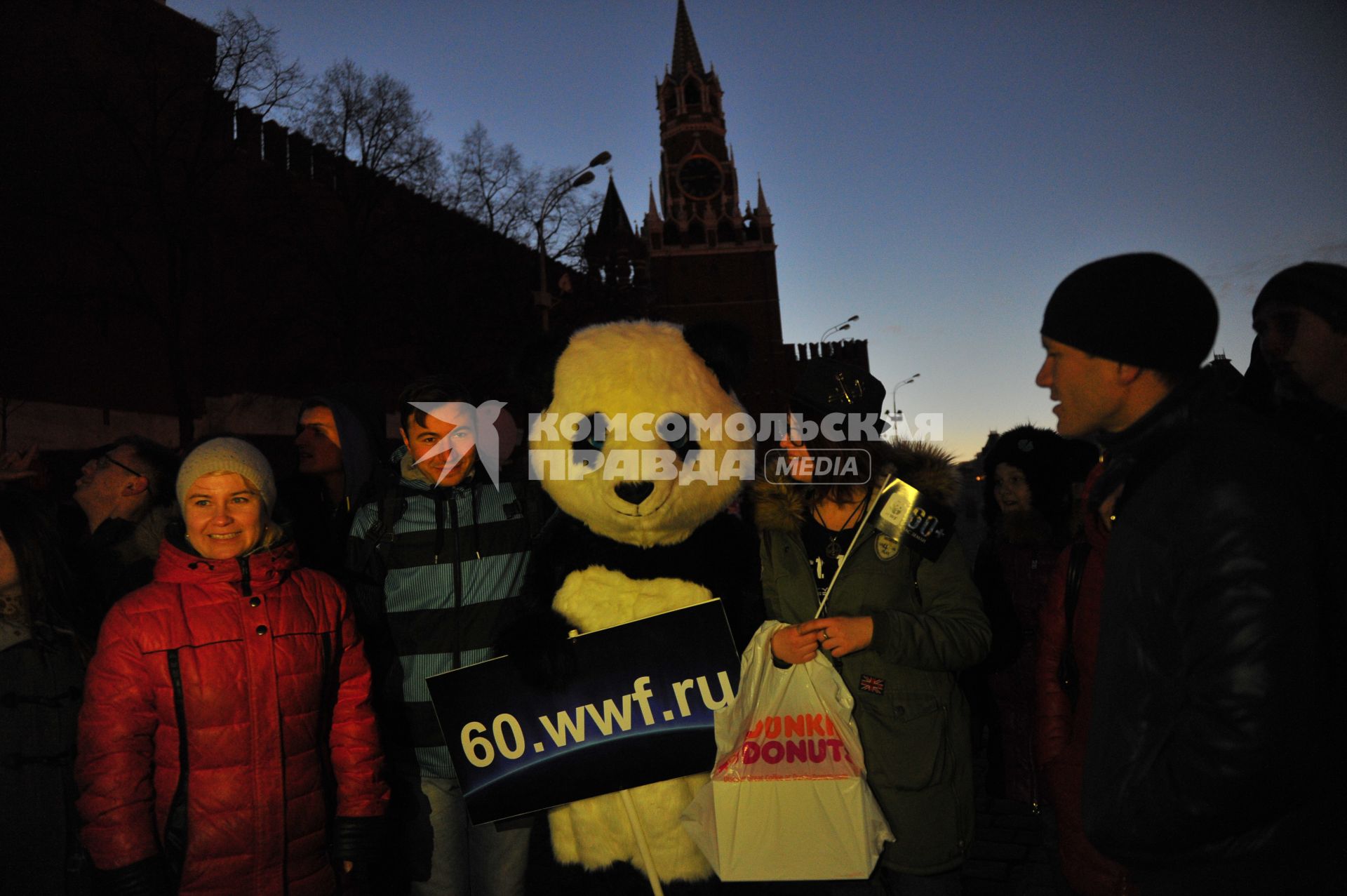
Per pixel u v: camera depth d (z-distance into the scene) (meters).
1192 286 1.46
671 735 2.65
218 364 26.62
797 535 2.64
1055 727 2.23
